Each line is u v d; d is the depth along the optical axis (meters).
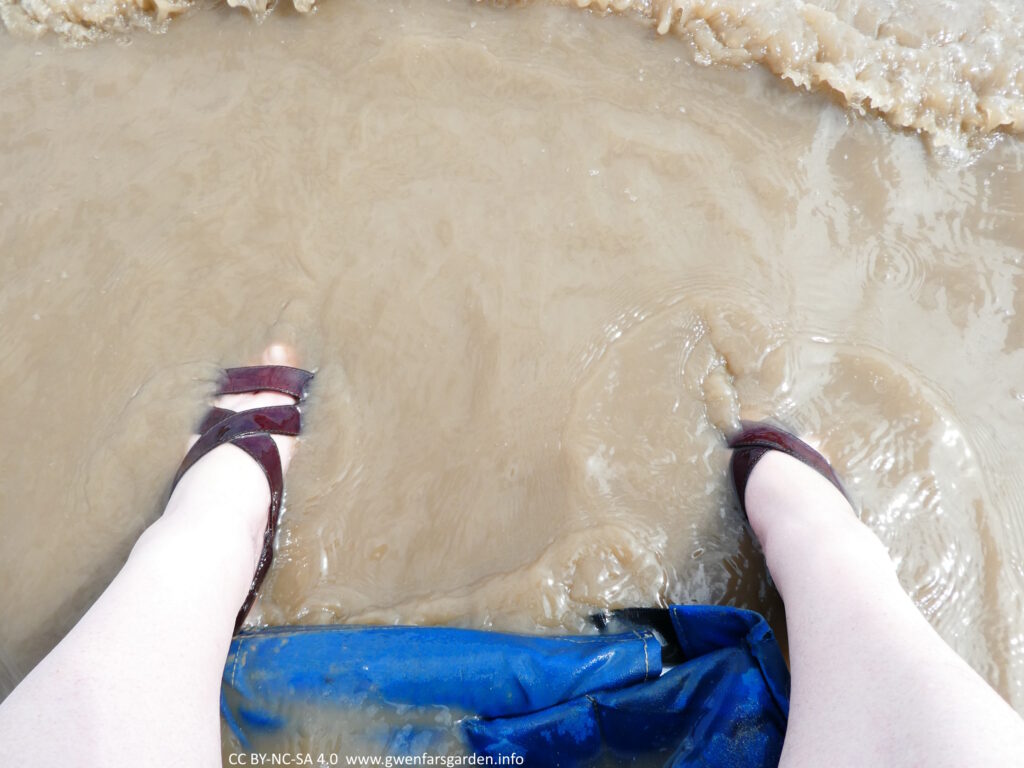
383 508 1.94
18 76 2.55
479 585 1.84
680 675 1.55
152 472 1.99
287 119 2.43
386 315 2.14
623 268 2.18
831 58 2.42
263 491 1.83
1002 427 1.99
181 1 2.62
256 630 1.75
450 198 2.29
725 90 2.45
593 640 1.66
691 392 2.04
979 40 2.39
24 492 1.96
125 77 2.54
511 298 2.14
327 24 2.59
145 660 1.29
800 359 2.06
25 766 1.11
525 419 2.00
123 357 2.12
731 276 2.16
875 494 1.92
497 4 2.60
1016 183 2.30
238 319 2.16
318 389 2.09
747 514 1.86
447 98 2.45
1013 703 1.72
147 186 2.34
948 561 1.85
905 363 2.06
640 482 1.94
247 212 2.29
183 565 1.49
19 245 2.26
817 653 1.38
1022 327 2.11
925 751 1.13
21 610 1.85
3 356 2.12
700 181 2.30
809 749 1.25
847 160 2.34
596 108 2.42
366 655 1.62
